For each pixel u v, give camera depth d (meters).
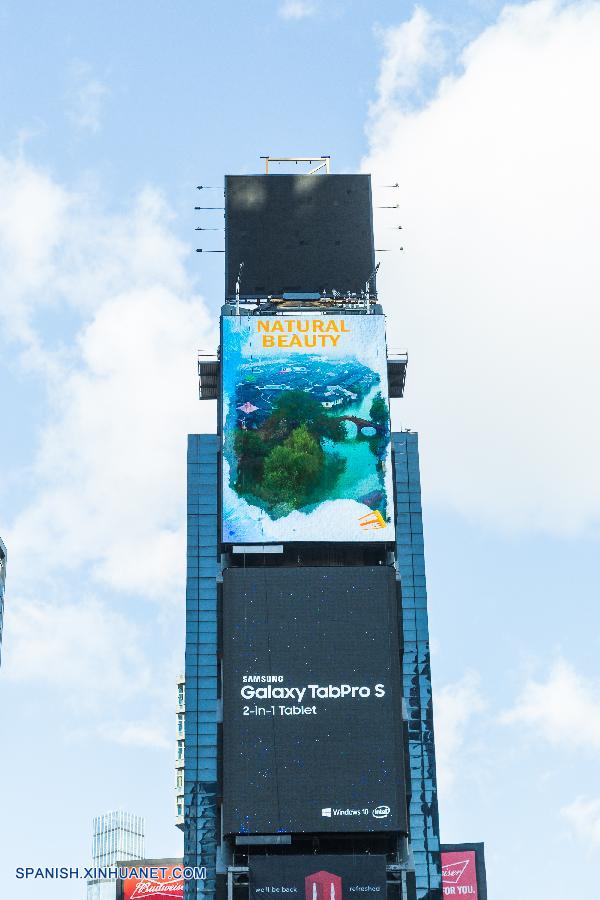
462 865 185.25
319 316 188.50
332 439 181.75
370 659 167.75
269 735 163.50
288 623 169.00
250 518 177.38
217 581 177.00
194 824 165.38
